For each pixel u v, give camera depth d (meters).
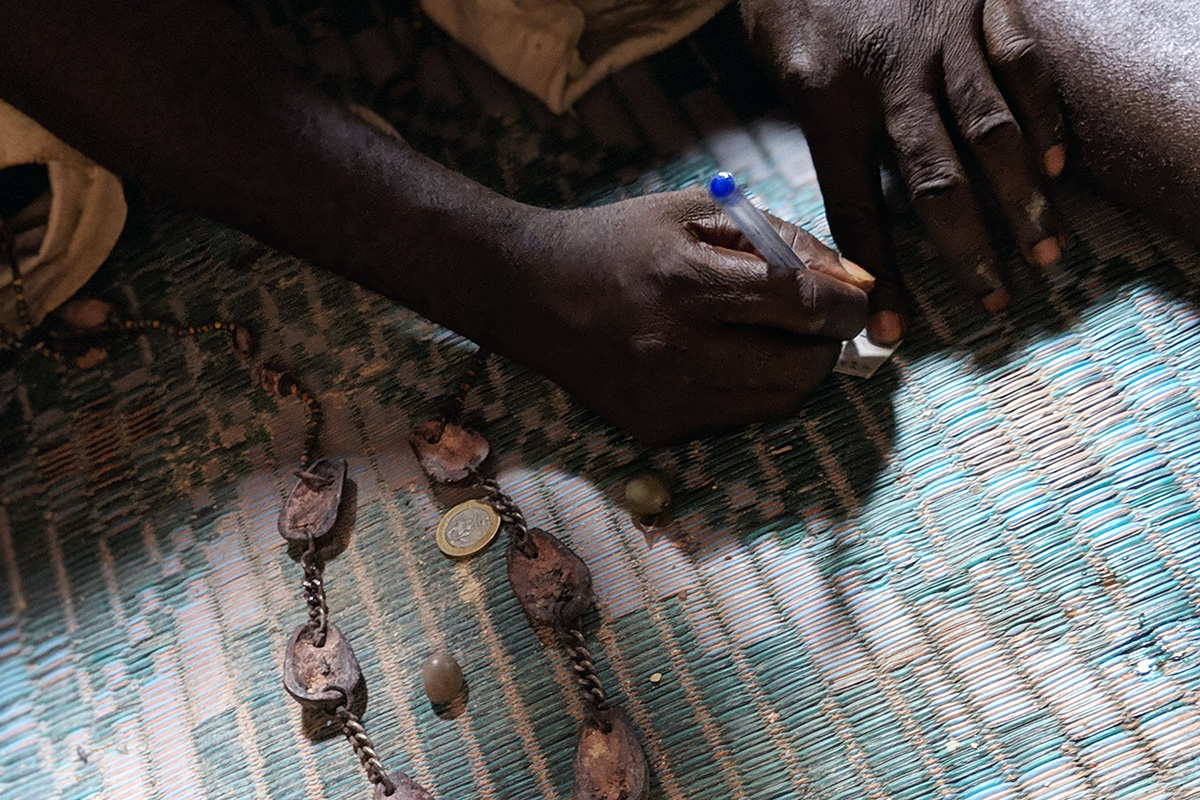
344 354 0.71
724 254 0.62
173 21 0.63
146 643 0.66
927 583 0.60
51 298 0.76
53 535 0.70
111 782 0.63
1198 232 0.61
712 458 0.65
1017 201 0.63
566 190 0.73
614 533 0.64
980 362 0.64
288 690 0.62
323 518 0.66
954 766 0.57
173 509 0.69
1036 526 0.60
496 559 0.65
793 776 0.58
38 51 0.62
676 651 0.61
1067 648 0.58
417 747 0.61
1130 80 0.62
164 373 0.73
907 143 0.63
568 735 0.60
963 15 0.63
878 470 0.63
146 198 0.79
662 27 0.76
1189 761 0.55
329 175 0.64
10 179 0.76
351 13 0.82
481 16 0.76
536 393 0.68
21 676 0.67
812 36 0.66
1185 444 0.60
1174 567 0.58
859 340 0.65
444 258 0.65
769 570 0.62
